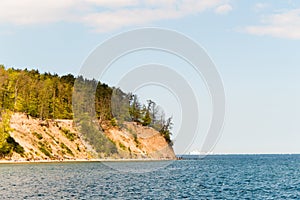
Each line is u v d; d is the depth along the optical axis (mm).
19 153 142250
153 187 76312
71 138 160375
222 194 69000
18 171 104625
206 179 99188
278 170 149750
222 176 111750
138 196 63500
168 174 112438
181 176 106938
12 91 161875
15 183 77500
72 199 58688
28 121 158000
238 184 87625
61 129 162375
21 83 166875
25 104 161750
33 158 142250
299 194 71000
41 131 157625
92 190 69000
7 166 122375
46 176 92688
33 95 165000
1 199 57375
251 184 88500
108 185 77500
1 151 138875
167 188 75375
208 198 63688
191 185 82562
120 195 63938
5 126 141625
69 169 113812
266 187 82500
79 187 73062
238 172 133750
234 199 63500
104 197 61375
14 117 156000
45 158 145625
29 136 152250
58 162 142250
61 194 63219
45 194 62812
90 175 97250
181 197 63906
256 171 141625
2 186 72188
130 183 82375
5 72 166750
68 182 81438
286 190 77312
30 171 105312
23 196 60406
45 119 163875
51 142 154750
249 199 63969
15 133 149125
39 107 164250
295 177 111812
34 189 68688
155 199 60969
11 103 160625
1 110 152500
